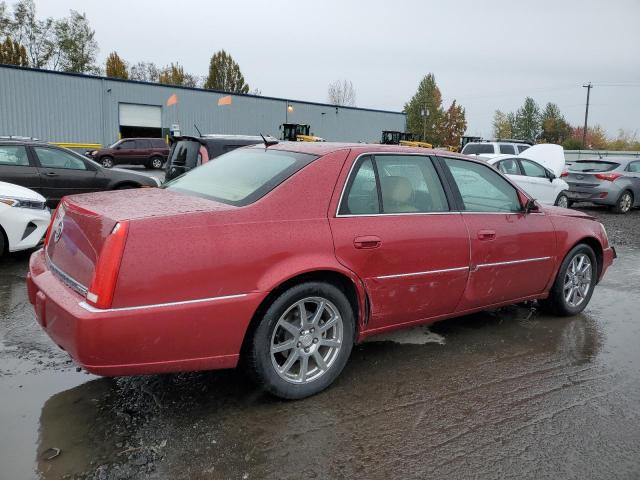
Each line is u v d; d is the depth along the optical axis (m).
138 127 35.56
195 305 2.75
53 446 2.67
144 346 2.65
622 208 14.79
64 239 3.02
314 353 3.28
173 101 32.75
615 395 3.48
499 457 2.73
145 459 2.60
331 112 44.00
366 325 3.56
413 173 3.86
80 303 2.63
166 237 2.69
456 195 4.03
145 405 3.14
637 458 2.76
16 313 4.70
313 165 3.37
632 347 4.40
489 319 5.02
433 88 77.88
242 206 3.04
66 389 3.31
